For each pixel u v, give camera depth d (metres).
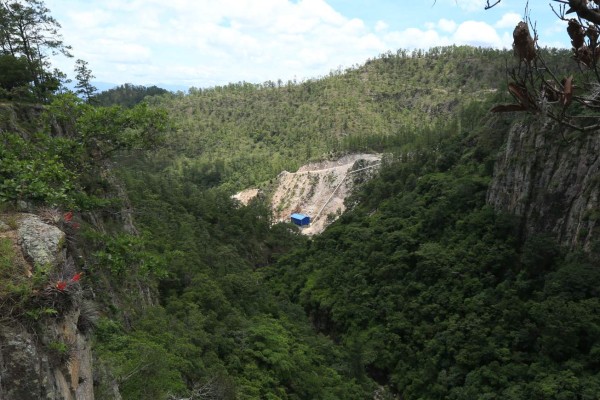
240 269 62.03
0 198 10.16
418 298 51.03
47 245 9.03
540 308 38.91
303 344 44.91
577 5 4.90
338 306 57.06
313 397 35.31
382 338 49.94
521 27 4.82
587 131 5.26
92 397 10.44
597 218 39.94
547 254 43.88
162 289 41.16
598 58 5.23
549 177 46.59
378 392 44.84
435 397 41.47
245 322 41.72
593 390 31.61
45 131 20.64
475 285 47.19
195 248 54.19
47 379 7.74
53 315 8.35
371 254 61.28
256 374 32.97
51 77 39.00
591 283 38.03
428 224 60.38
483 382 38.44
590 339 35.38
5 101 29.56
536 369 36.28
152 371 20.39
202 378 25.95
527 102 5.12
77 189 18.95
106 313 24.06
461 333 43.03
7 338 7.41
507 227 49.56
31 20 39.72
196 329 34.16
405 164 92.88
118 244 17.33
